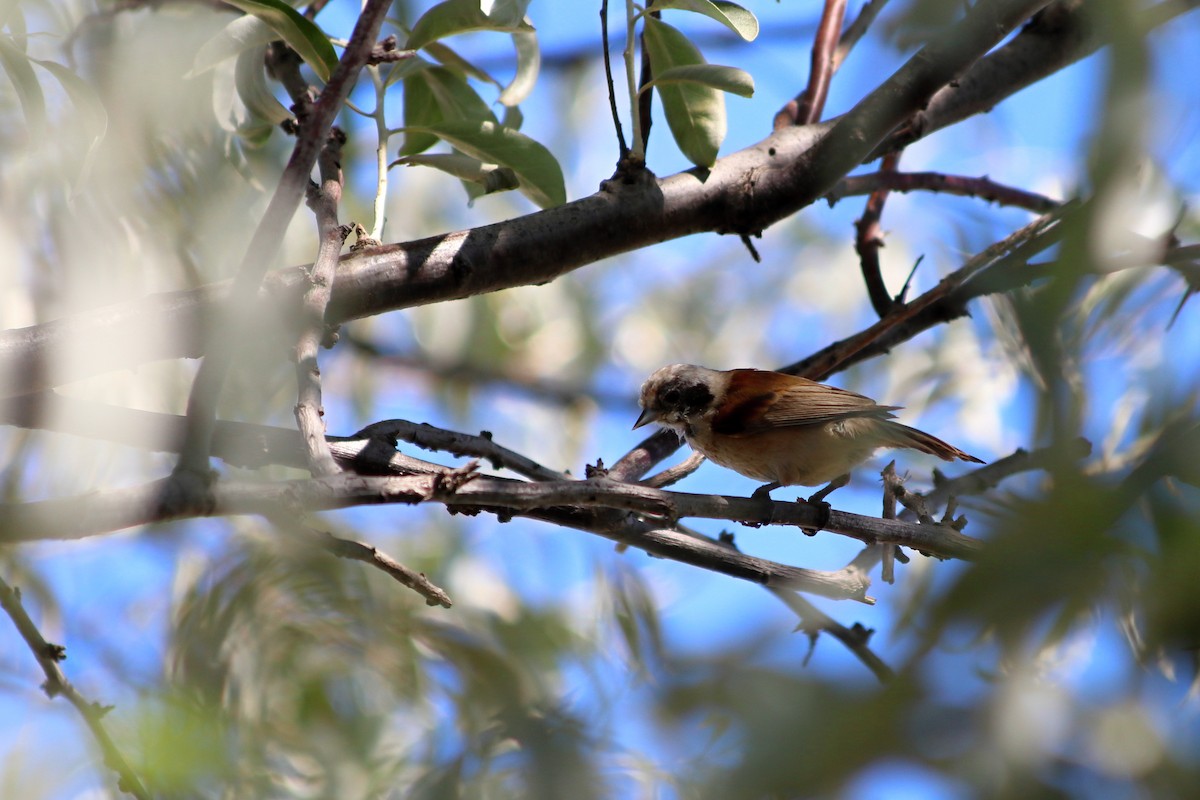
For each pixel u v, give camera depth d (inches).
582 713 220.8
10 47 258.8
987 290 146.9
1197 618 91.0
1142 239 161.3
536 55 362.9
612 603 331.3
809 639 106.9
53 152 313.4
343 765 264.7
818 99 402.3
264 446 274.2
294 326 279.9
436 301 305.4
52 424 264.2
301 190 207.9
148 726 177.8
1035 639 93.7
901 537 268.7
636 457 365.4
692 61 326.3
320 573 327.3
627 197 324.2
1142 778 89.2
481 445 289.7
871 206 418.0
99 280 317.4
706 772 104.3
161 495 174.7
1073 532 93.8
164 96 334.0
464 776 228.2
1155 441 103.3
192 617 302.5
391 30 407.5
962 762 89.5
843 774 90.3
